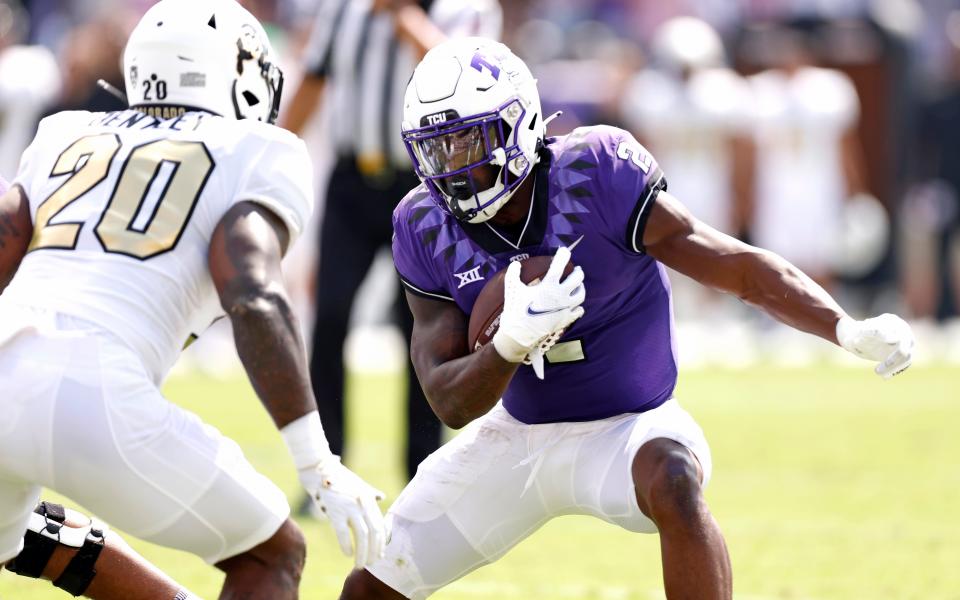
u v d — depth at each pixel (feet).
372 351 146.61
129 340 37.09
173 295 37.78
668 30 154.92
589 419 44.80
